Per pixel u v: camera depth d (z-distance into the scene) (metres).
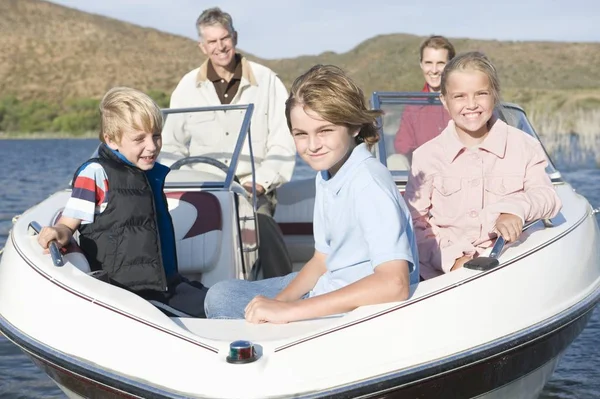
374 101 5.96
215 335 3.36
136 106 4.18
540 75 75.56
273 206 6.69
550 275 4.01
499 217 4.03
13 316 4.01
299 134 3.47
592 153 20.16
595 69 76.88
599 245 4.92
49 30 101.50
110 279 4.18
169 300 4.35
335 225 3.59
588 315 4.45
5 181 19.11
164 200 4.63
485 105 4.28
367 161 3.52
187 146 6.16
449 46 7.06
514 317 3.69
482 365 3.51
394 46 78.25
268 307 3.44
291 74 78.00
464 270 3.72
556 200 4.21
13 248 4.50
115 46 99.88
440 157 4.48
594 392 5.42
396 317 3.36
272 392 3.12
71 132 72.44
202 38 6.62
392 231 3.37
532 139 4.42
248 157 6.56
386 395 3.27
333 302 3.37
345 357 3.25
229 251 5.13
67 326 3.63
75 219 4.12
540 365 4.02
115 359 3.42
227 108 6.08
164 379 3.26
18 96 81.88
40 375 5.95
